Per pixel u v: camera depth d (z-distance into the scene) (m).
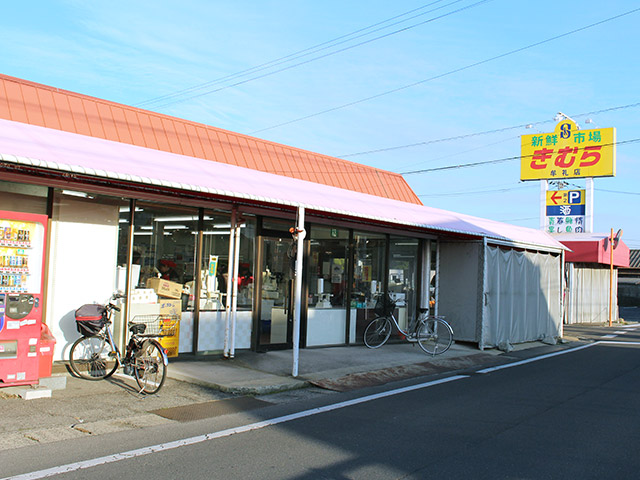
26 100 9.52
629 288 45.84
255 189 9.30
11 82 9.53
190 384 8.68
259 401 7.96
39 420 6.41
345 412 7.36
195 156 11.53
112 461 5.18
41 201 8.52
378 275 14.00
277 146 13.61
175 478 4.79
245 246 11.23
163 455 5.39
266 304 11.47
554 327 18.08
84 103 10.36
